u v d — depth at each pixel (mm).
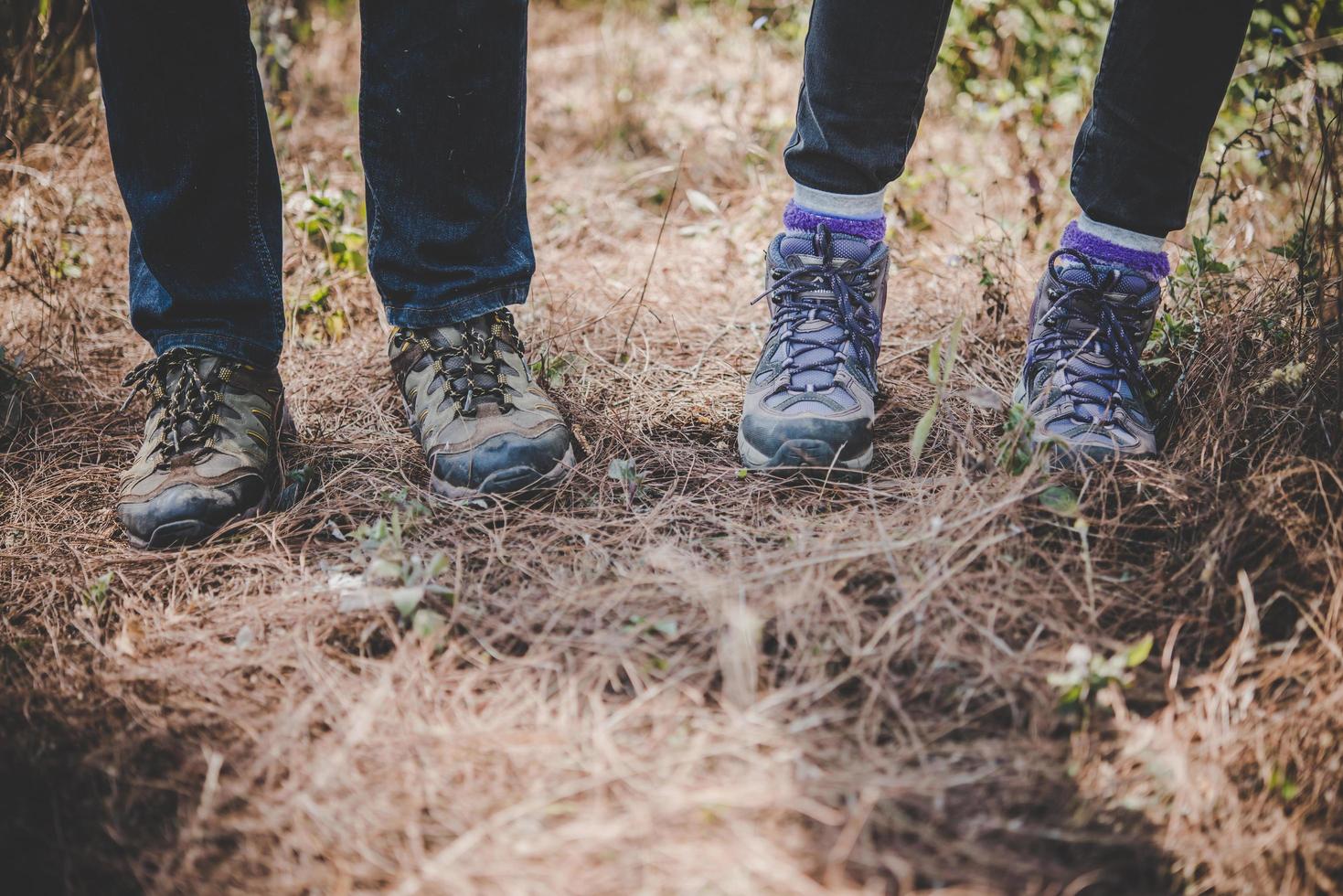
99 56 1279
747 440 1502
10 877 952
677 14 4152
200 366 1450
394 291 1508
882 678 1114
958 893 898
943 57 2926
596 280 2230
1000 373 1756
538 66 3742
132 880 951
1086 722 1046
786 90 3135
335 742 1063
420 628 1175
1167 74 1300
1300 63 2260
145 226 1353
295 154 2766
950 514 1327
